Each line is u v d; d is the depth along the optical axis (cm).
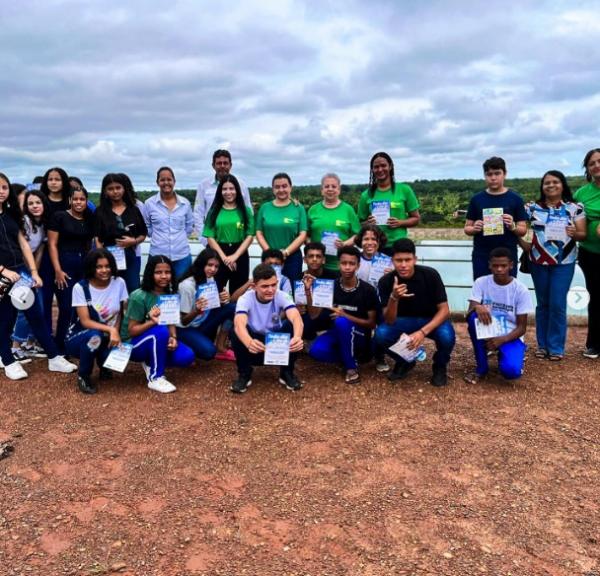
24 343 600
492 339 484
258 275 454
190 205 651
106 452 363
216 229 602
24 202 555
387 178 587
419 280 479
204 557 255
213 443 376
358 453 359
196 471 337
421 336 463
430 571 244
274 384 495
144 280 474
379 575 241
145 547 263
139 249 612
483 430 392
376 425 402
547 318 562
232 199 594
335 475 330
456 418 414
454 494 308
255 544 264
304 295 530
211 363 561
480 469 336
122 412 433
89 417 423
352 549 260
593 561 250
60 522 284
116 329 473
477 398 454
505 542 264
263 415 424
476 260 562
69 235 555
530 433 387
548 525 278
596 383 487
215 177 655
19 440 383
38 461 351
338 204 603
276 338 452
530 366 537
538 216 543
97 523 282
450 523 280
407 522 281
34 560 254
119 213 577
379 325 504
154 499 305
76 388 488
